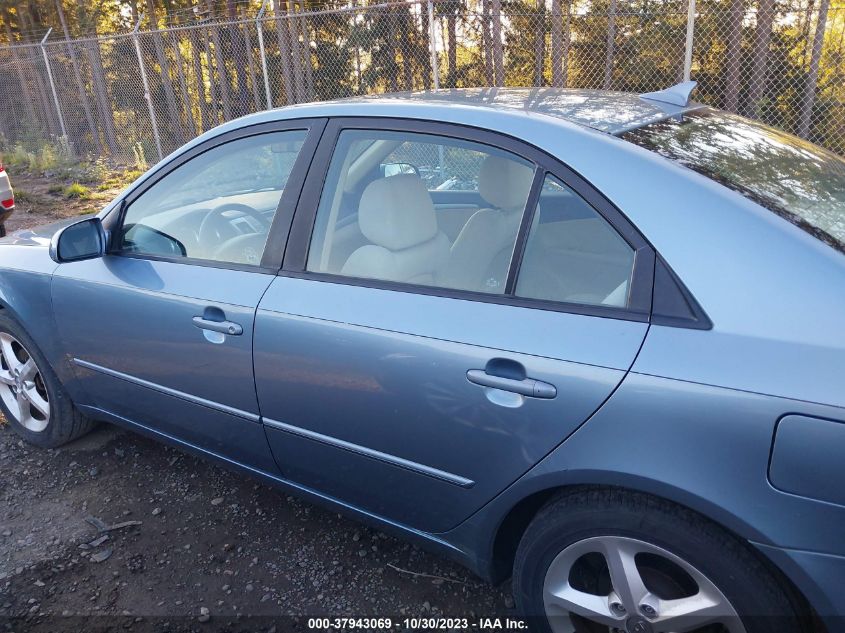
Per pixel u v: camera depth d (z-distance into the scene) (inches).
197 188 103.3
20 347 131.7
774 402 55.4
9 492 119.0
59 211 388.8
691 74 333.7
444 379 72.7
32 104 620.1
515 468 69.9
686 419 59.0
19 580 97.0
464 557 81.0
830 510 54.0
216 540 104.4
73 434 130.6
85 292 109.0
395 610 90.0
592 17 350.0
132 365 106.2
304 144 91.0
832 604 55.8
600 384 63.1
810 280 57.9
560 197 70.7
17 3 920.3
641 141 72.6
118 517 110.7
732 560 59.9
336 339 80.8
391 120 84.1
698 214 63.4
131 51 543.8
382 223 84.4
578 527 67.7
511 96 88.7
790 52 320.2
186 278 98.0
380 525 89.2
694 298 61.0
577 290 68.5
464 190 96.0
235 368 91.7
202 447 106.5
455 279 80.3
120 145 557.3
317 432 86.5
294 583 95.1
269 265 91.0
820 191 73.2
